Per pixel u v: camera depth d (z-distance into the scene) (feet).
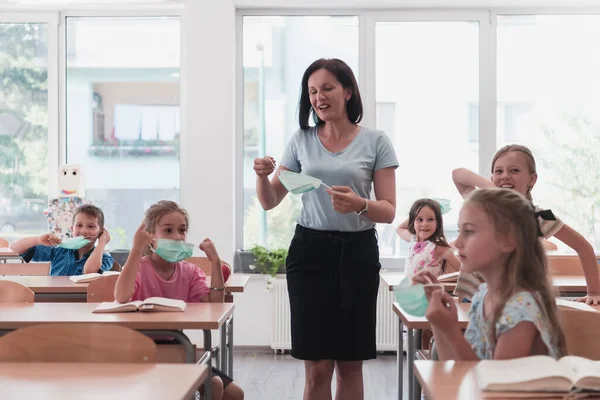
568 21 18.13
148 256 9.64
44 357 6.08
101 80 18.35
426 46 18.21
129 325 7.83
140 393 4.63
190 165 17.81
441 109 18.22
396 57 18.25
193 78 17.80
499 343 5.35
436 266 13.44
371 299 8.67
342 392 8.91
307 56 18.30
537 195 18.20
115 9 18.15
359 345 8.59
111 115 18.37
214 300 9.79
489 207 5.59
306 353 8.63
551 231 8.90
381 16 18.10
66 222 16.71
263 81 18.35
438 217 13.76
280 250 17.95
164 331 7.89
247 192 18.43
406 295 5.23
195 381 4.97
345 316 8.54
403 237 15.24
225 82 17.79
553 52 18.15
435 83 18.24
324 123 8.81
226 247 17.79
